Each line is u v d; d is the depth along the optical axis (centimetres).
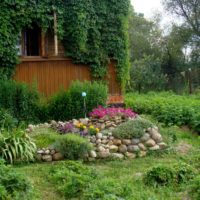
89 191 732
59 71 1667
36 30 1655
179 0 3762
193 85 3588
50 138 1083
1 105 1406
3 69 1552
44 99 1520
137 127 1108
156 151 1089
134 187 785
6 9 1528
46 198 755
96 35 1689
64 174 838
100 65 1714
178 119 1470
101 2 1691
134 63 3338
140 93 3095
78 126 1156
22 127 1309
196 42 3738
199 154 1036
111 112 1239
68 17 1644
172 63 3750
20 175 739
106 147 1059
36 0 1578
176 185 803
